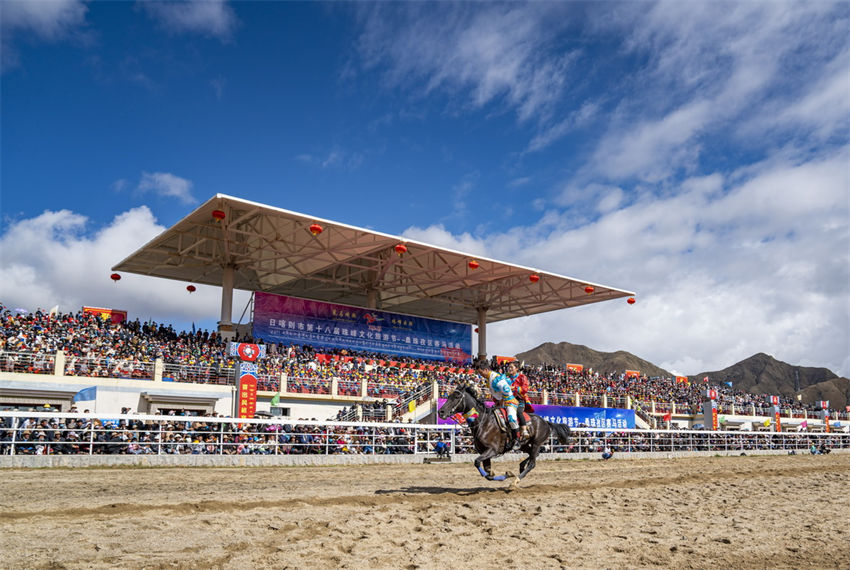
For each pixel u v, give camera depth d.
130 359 27.70
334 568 5.58
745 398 56.03
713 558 6.38
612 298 44.09
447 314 49.62
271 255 35.25
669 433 28.25
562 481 14.12
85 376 25.62
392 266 38.06
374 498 9.88
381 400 32.41
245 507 8.83
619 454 25.17
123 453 16.67
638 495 11.26
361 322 38.56
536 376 43.81
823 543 7.18
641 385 49.97
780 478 15.48
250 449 18.47
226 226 29.94
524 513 8.72
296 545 6.38
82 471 13.88
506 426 10.92
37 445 15.58
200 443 17.03
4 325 26.97
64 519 7.39
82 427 16.75
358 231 30.92
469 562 5.93
